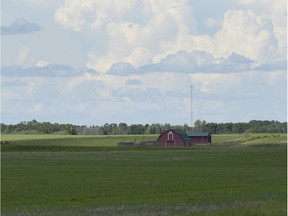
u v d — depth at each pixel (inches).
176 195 2738.7
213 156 6254.9
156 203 2359.7
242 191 2881.4
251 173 4116.6
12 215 2027.6
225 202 2292.1
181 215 1897.1
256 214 1873.8
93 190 3004.4
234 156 6195.9
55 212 2082.9
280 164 5147.6
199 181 3486.7
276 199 2367.1
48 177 3804.1
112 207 2202.3
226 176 3860.7
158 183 3368.6
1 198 2677.2
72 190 3006.9
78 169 4515.3
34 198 2679.6
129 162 5418.3
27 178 3725.4
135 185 3250.5
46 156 6294.3
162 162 5433.1
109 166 4894.2
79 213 2031.3
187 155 6461.6
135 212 2014.0
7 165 4963.1
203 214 1905.8
